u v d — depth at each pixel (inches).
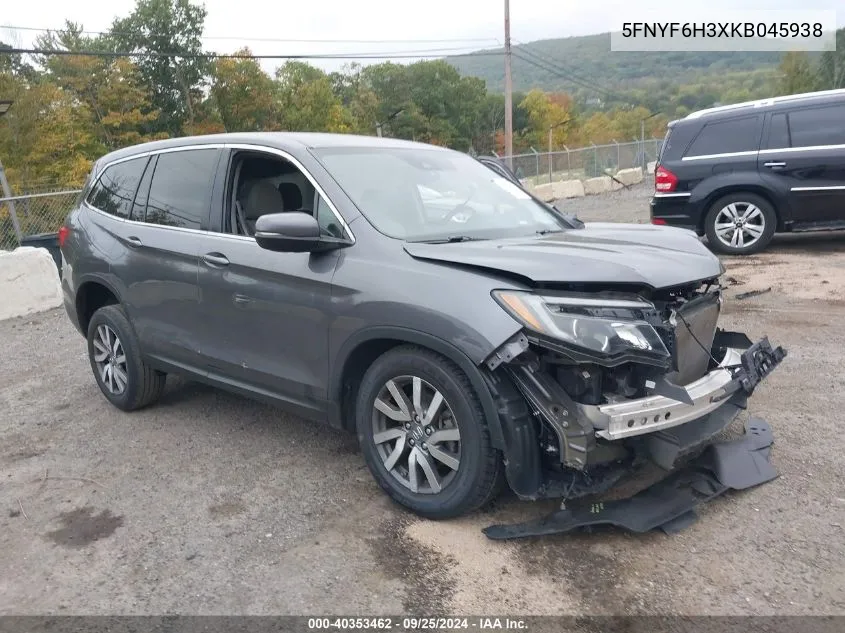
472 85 3408.0
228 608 117.6
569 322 119.0
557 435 122.6
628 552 127.4
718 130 386.6
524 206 182.1
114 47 2154.3
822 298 294.0
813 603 112.6
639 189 1065.5
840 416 179.8
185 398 218.2
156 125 2161.7
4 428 203.9
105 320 204.7
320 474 162.7
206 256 171.3
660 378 126.4
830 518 134.9
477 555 128.2
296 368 155.8
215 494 156.2
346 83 3388.3
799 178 368.5
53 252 448.5
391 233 146.6
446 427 134.8
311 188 157.9
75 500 156.9
